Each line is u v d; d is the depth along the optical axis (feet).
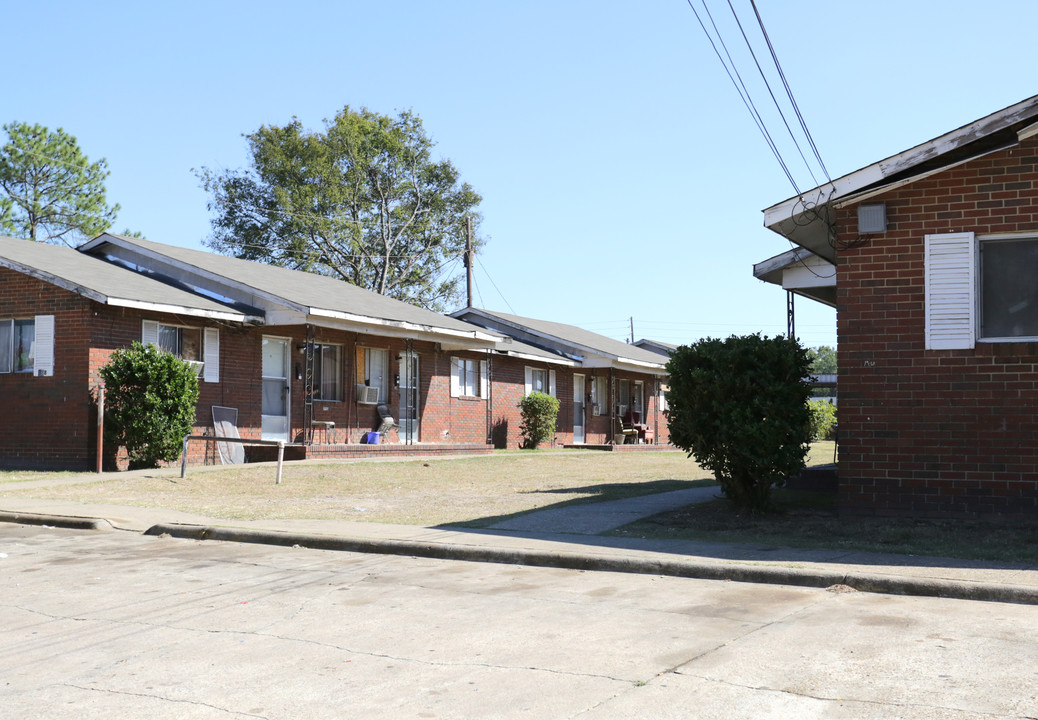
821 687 17.71
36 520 43.32
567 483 59.93
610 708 16.75
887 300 38.04
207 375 70.44
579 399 123.44
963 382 36.83
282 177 171.32
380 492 54.54
